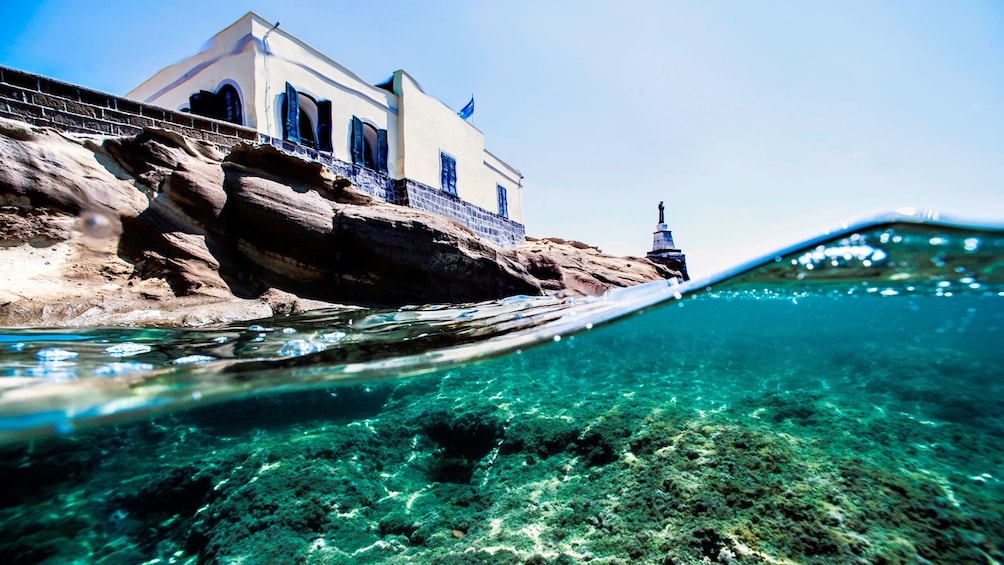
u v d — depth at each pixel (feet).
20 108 25.41
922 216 13.34
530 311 25.50
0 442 11.34
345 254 33.32
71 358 12.19
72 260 22.79
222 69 43.73
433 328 19.88
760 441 18.72
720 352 55.42
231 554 14.46
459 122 71.05
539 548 13.34
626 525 13.89
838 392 32.22
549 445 21.76
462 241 39.99
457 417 26.03
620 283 68.28
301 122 51.57
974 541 11.96
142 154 28.19
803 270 17.33
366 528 16.10
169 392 10.48
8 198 21.95
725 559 11.61
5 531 16.33
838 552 11.57
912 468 16.79
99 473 20.66
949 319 36.40
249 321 22.72
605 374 39.75
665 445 19.40
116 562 14.96
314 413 27.04
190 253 26.25
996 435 22.40
